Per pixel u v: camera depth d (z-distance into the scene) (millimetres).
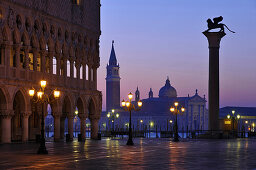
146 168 25844
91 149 42969
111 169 25250
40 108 59156
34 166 26734
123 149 43312
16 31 53719
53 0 61781
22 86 54344
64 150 41281
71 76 66812
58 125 62469
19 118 62250
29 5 56281
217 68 83625
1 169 25125
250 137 91375
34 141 57875
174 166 27047
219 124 90625
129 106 53750
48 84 59875
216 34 83188
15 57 54938
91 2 73062
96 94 73938
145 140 71438
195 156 34781
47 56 63125
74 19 67688
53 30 62000
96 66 74625
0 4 51000
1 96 51969
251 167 26844
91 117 73625
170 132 93000
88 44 72125
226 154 37125
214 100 83375
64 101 66812
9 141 52906
